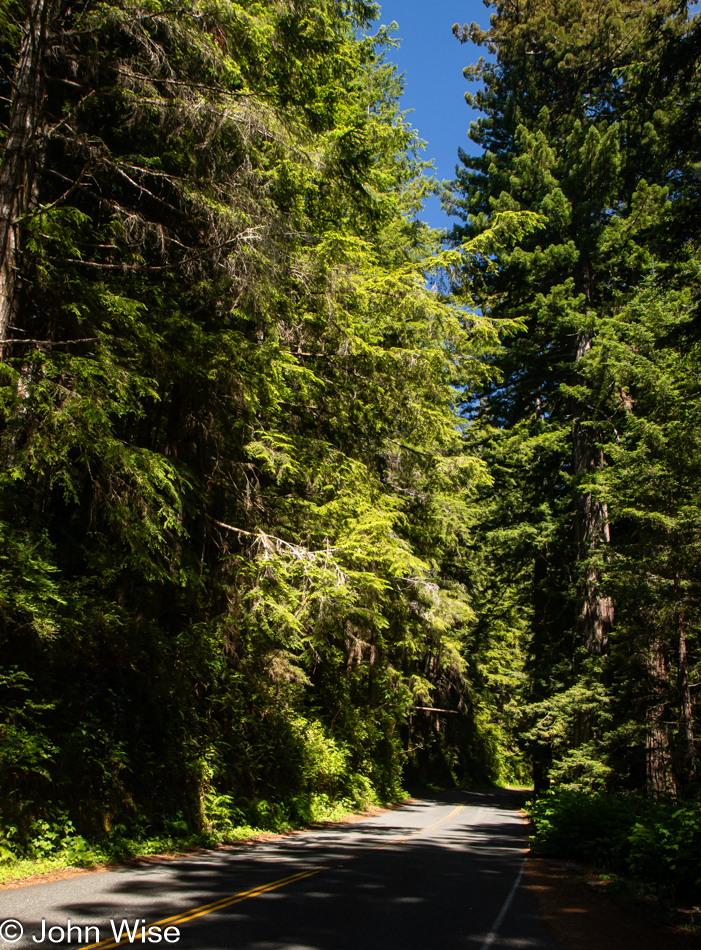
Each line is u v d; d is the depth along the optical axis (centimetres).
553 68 2717
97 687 1090
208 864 963
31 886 741
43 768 923
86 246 1096
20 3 966
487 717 4475
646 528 1619
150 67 1049
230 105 1039
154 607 1254
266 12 1170
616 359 1812
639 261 2212
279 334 1335
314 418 1589
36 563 874
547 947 588
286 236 1115
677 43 1385
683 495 1550
